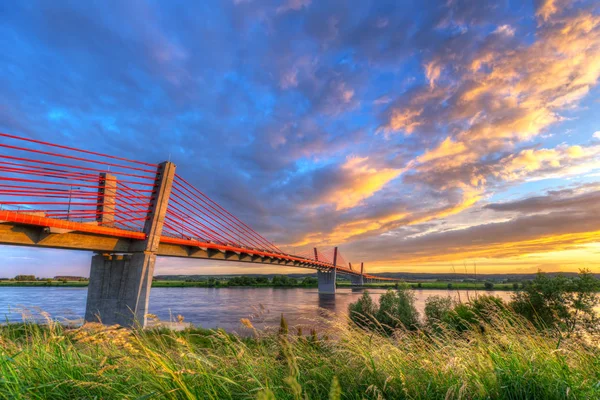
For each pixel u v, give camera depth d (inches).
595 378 134.6
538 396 123.0
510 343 162.7
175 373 105.8
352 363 143.3
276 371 137.9
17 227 1170.6
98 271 1561.3
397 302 1392.7
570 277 775.1
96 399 104.9
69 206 1370.6
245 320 164.2
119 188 1567.4
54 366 123.6
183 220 1953.7
